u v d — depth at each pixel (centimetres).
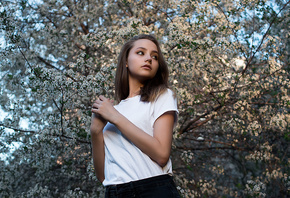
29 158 472
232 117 501
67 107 413
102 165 143
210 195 632
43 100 401
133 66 150
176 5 476
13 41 420
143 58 149
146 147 122
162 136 127
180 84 502
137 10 537
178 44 421
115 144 133
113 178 128
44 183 532
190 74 479
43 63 545
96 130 140
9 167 489
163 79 155
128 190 121
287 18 510
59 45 530
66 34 510
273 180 591
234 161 675
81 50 566
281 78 476
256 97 514
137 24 437
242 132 473
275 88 499
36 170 514
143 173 122
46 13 540
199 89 512
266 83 475
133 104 139
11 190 497
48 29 506
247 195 558
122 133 126
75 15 551
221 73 492
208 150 659
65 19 543
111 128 137
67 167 510
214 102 522
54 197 518
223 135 622
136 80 153
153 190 119
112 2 573
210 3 454
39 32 524
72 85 399
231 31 471
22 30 504
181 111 516
